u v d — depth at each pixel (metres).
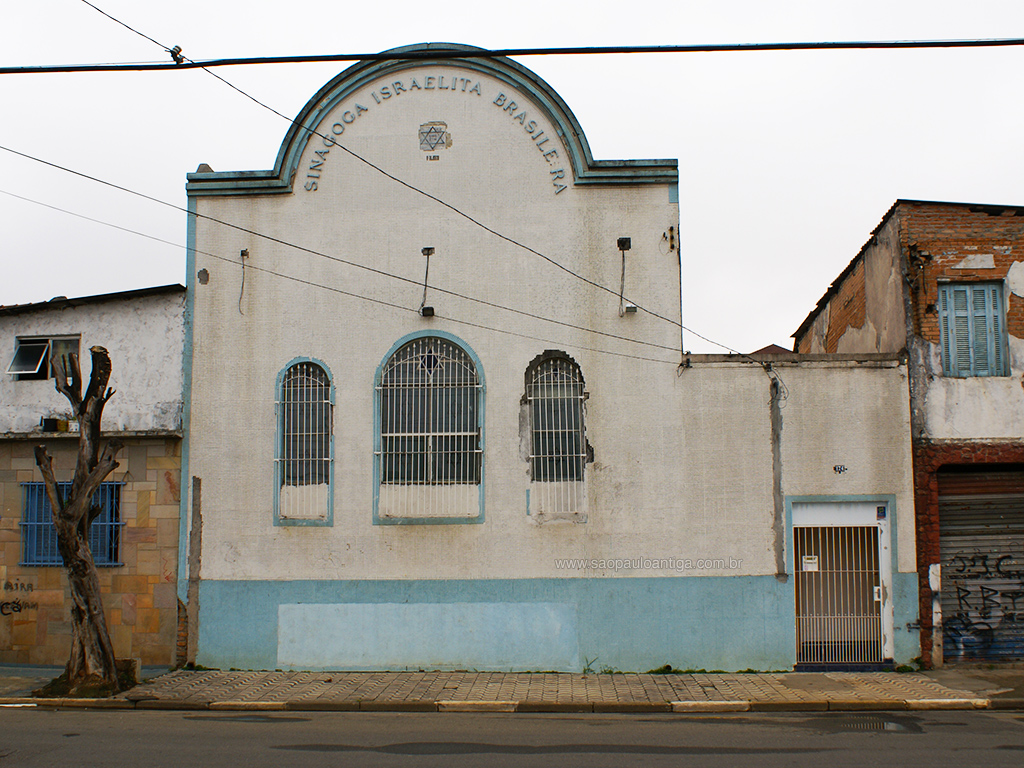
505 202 14.66
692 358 14.21
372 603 13.92
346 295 14.64
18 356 15.36
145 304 14.96
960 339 14.25
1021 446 13.80
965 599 13.93
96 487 12.53
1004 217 14.32
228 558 14.16
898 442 13.96
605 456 14.09
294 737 9.65
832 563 13.87
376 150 14.88
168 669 14.00
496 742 9.37
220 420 14.49
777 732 9.93
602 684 12.73
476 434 14.23
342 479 14.20
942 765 8.32
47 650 14.53
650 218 14.52
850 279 17.95
